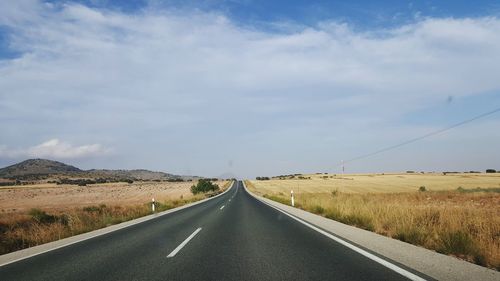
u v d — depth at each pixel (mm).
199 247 10438
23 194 92562
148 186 138750
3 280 7266
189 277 7039
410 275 6734
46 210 37906
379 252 9109
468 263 7473
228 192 81188
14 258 9797
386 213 14672
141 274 7375
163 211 28359
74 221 18641
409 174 146625
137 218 22422
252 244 10812
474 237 9391
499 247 7941
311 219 18422
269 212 23719
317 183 100625
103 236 13617
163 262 8477
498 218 11766
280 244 10688
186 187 121812
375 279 6543
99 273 7562
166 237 12734
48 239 14086
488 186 68750
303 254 9055
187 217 21141
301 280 6648
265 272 7309
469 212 14148
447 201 31875
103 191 102062
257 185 116438
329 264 7859
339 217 18156
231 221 18016
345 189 71000
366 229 14156
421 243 10086
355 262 7992
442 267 7223
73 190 110688
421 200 33750
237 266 7906
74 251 10453
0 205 56812
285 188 86250
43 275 7566
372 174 161500
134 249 10398
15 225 18422
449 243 8844
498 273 6641
